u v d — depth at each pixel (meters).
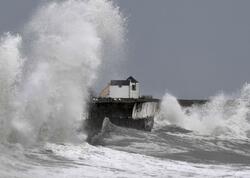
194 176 41.41
